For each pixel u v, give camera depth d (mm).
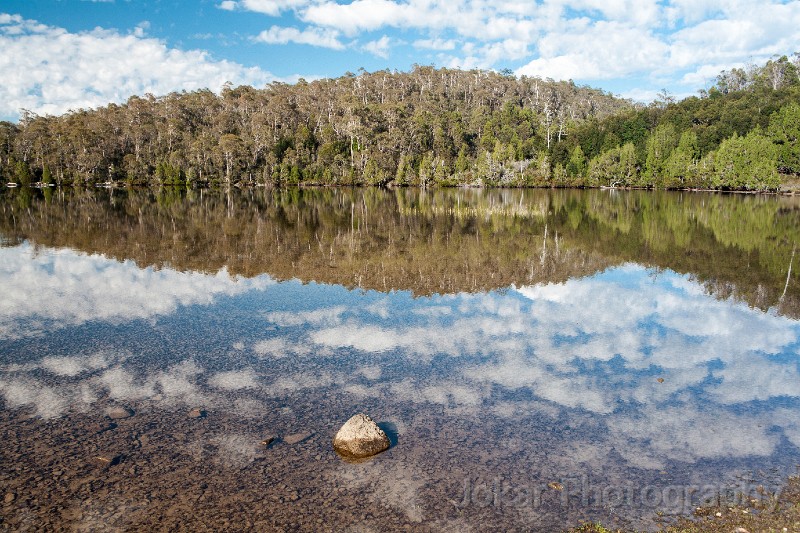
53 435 8891
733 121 100312
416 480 7586
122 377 11305
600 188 103750
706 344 13680
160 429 9078
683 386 11023
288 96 147875
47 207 54844
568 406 10031
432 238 32562
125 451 8383
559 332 14547
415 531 6535
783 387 11008
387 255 26312
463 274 22094
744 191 88438
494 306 17125
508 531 6535
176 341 13547
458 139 125188
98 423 9305
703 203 64125
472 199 71125
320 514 6844
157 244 29422
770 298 18453
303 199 70875
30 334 14055
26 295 18094
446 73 172375
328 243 30141
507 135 128250
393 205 59531
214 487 7434
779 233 35500
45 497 7223
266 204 60969
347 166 112250
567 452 8375
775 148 83500
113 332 14258
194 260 24656
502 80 168000
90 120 127500
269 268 22906
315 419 9438
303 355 12586
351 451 8211
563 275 22188
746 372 11805
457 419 9453
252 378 11242
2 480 7598
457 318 15711
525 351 13008
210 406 9961
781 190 83312
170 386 10852
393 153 115875
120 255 25906
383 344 13391
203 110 140375
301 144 115250
